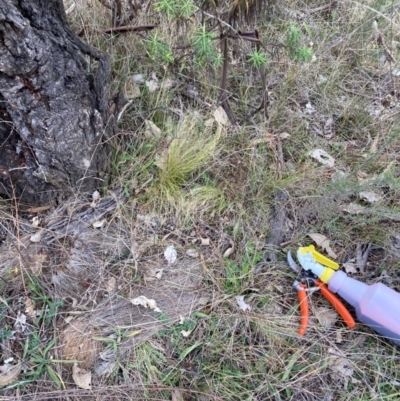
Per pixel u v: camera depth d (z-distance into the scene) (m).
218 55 1.73
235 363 1.43
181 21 1.66
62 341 1.42
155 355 1.42
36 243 1.58
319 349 1.45
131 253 1.60
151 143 1.79
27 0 1.27
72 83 1.45
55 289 1.51
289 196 1.75
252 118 1.98
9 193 1.60
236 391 1.38
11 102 1.37
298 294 1.53
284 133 1.96
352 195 1.79
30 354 1.39
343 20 2.39
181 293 1.54
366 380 1.41
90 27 1.90
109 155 1.70
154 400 1.34
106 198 1.70
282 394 1.39
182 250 1.63
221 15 1.71
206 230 1.68
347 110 2.09
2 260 1.54
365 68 2.30
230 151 1.85
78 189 1.67
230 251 1.63
